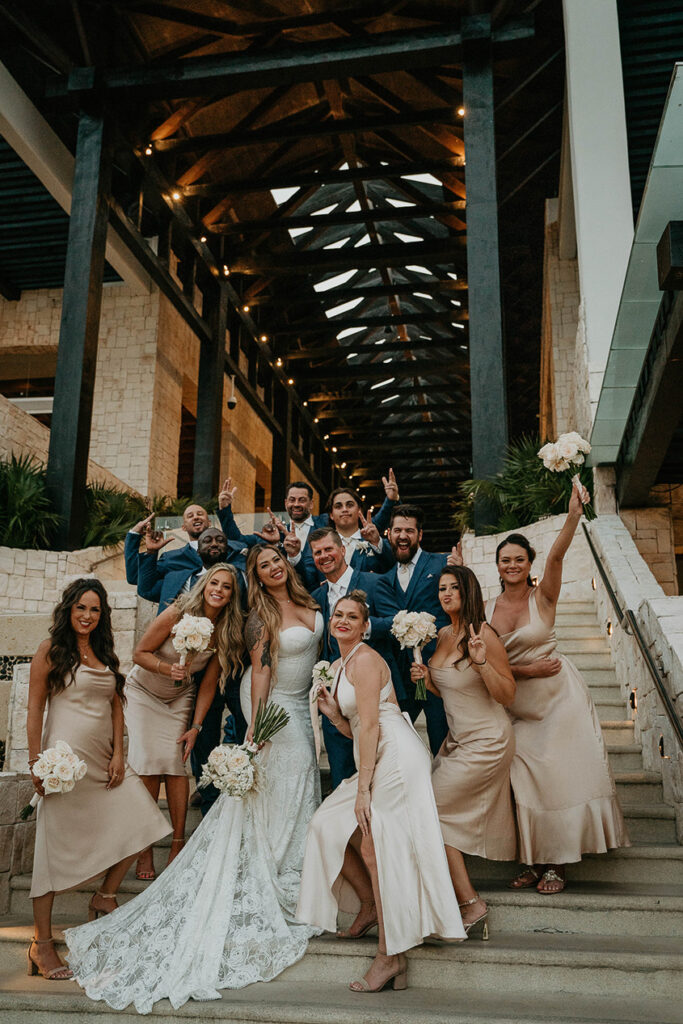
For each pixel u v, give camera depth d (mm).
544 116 13062
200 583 4094
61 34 12938
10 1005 3131
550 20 12266
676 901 3398
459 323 20141
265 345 20594
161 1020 3008
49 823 3502
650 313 5539
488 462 9789
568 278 14016
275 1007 2943
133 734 4129
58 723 3639
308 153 17203
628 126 10430
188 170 15062
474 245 10609
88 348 11336
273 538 5062
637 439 6859
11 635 6160
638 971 3084
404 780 3342
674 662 4035
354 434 26625
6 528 10164
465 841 3465
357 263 16969
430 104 15125
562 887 3607
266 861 3555
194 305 16625
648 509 8234
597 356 9320
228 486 5469
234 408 18906
